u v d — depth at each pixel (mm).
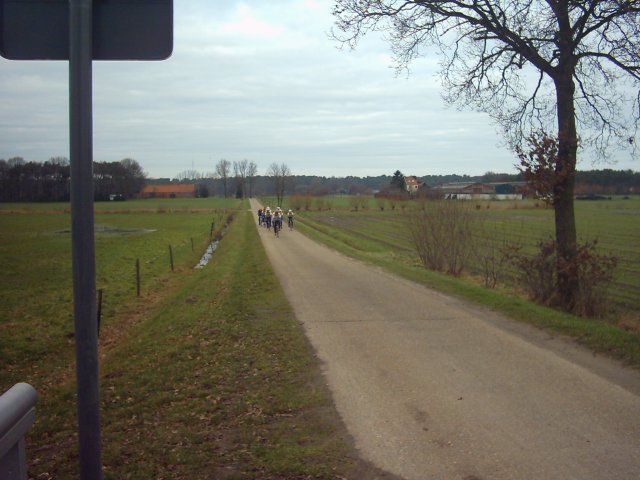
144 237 42844
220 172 160500
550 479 4191
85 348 2664
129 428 5703
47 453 5363
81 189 2621
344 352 8109
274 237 38125
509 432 5094
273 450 4844
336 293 13648
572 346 8109
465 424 5312
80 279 2639
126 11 2766
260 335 9391
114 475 4512
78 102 2629
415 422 5402
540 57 11633
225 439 5191
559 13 10852
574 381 6512
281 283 15625
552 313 10102
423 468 4430
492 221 25750
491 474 4293
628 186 98000
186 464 4652
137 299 18000
